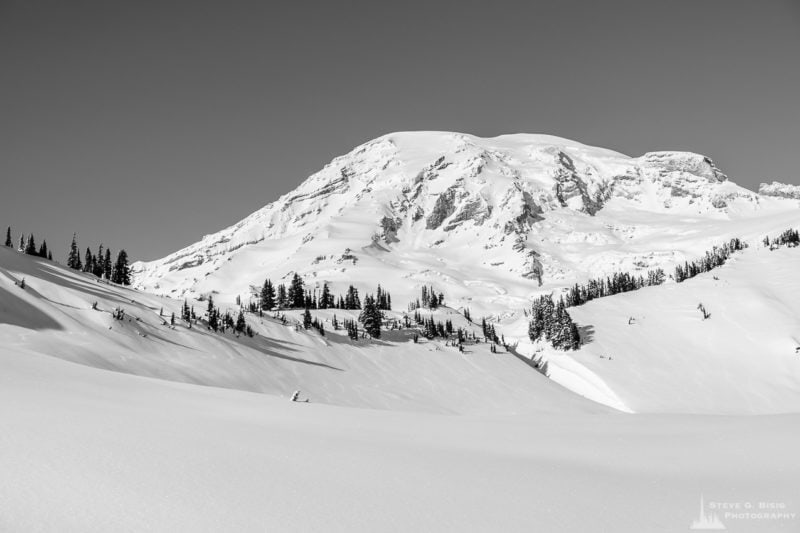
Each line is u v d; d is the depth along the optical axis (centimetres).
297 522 1005
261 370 8962
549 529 1115
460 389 11481
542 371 15412
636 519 1228
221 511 1010
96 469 1124
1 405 1553
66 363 2823
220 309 11375
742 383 14325
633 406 13025
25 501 925
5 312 6247
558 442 2209
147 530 894
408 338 13888
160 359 7406
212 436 1577
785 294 19038
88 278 10256
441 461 1622
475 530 1067
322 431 1989
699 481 1627
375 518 1073
